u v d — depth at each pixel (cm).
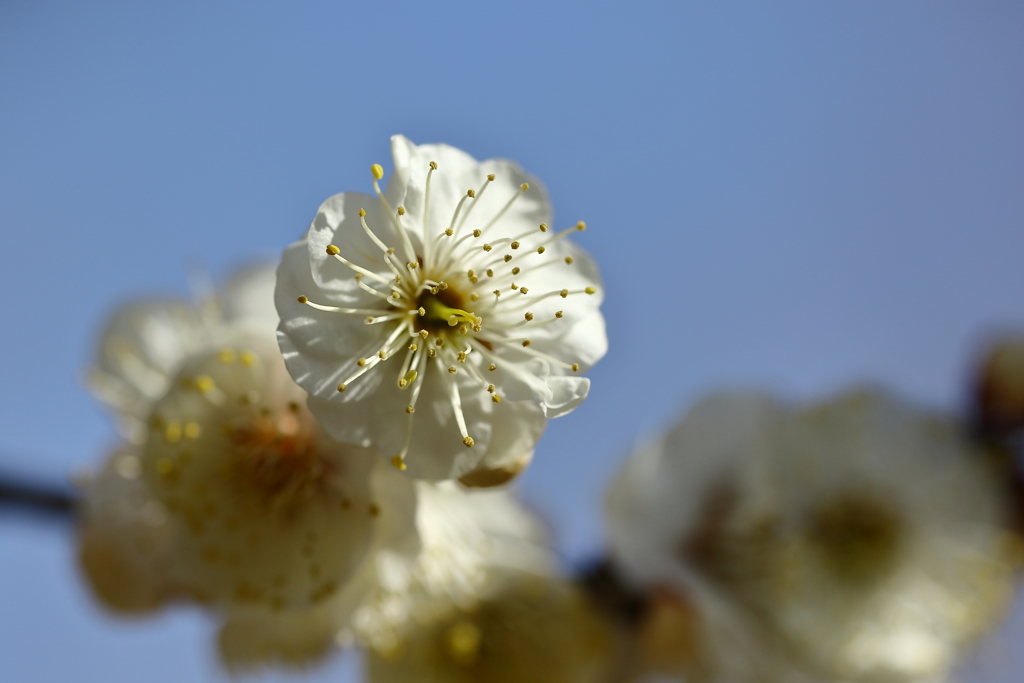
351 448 21
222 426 22
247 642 22
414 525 21
